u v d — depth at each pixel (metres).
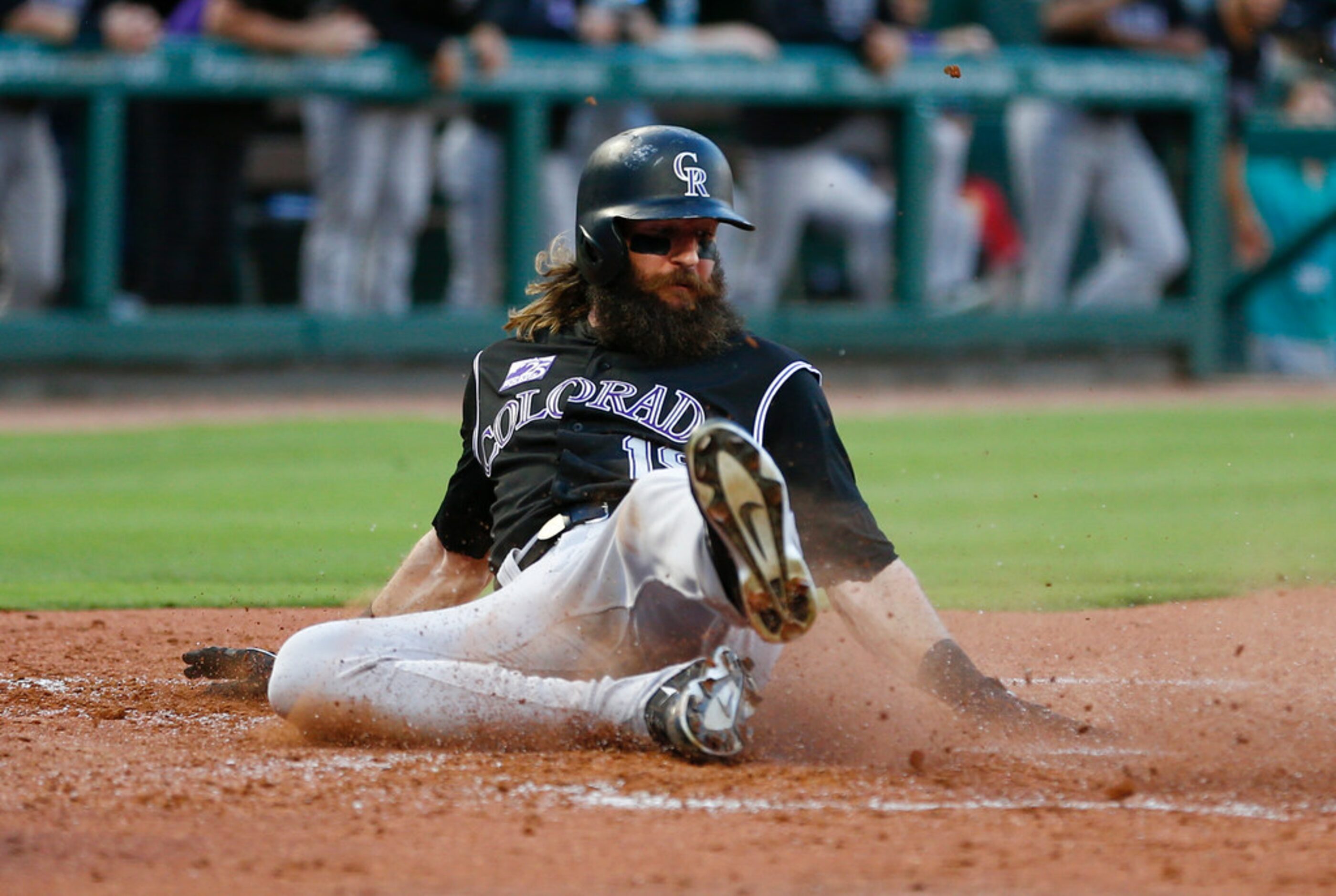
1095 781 10.62
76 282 44.12
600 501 11.80
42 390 44.25
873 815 9.66
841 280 50.31
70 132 43.31
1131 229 52.72
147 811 9.84
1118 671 15.02
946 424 41.78
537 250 47.41
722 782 10.48
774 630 10.19
